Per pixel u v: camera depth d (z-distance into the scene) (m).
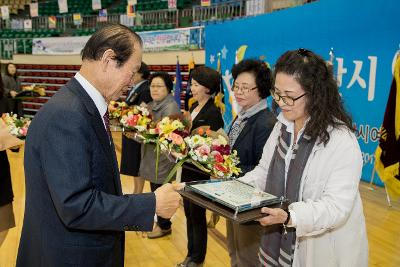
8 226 2.08
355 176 1.13
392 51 3.69
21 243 1.15
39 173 1.02
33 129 1.03
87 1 11.48
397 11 3.59
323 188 1.16
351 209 1.13
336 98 1.17
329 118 1.15
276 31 4.96
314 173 1.17
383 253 2.69
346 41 4.17
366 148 4.13
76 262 1.04
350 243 1.21
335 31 4.27
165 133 1.88
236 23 5.71
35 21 11.95
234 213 1.06
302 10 4.61
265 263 1.32
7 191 2.05
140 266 2.55
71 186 0.94
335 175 1.13
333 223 1.10
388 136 3.30
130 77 1.09
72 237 1.04
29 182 1.05
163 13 9.98
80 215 0.96
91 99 1.05
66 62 10.49
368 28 3.90
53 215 1.03
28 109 11.08
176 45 8.13
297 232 1.09
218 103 3.15
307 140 1.19
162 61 8.38
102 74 1.05
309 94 1.15
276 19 4.95
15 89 7.28
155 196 1.09
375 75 3.90
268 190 1.31
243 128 1.78
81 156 0.97
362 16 3.95
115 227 1.02
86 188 0.97
